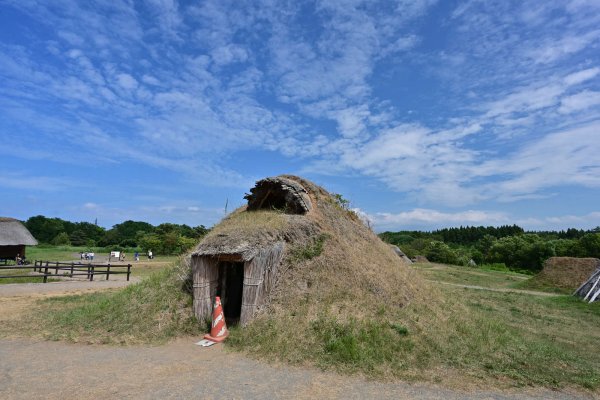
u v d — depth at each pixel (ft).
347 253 34.27
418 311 30.53
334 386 18.88
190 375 19.62
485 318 35.88
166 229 169.37
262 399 16.94
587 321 45.42
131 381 18.57
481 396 18.80
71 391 17.15
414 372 21.33
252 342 24.53
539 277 86.99
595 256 143.64
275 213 37.06
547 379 21.76
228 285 32.89
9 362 21.13
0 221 98.63
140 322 28.22
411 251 171.94
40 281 61.98
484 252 208.95
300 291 29.32
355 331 24.99
